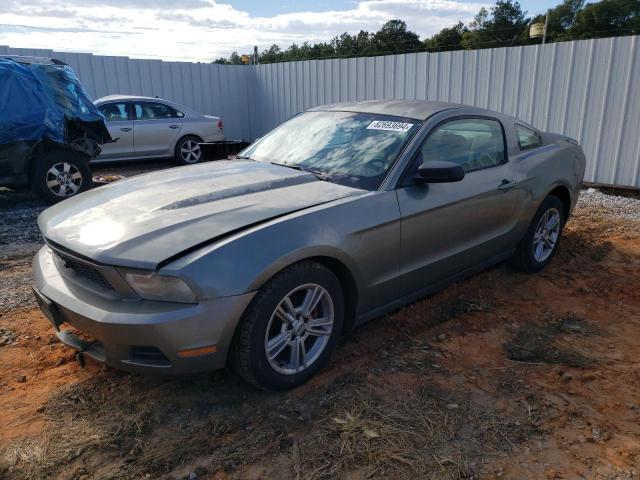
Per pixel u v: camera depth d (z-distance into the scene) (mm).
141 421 2688
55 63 8250
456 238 3818
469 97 9820
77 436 2588
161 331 2482
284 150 4117
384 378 3123
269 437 2588
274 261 2662
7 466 2389
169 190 3279
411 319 3902
